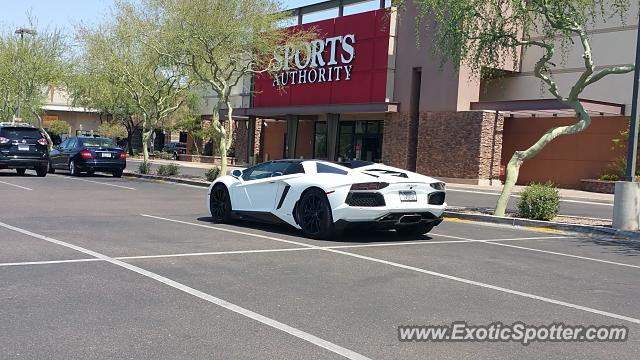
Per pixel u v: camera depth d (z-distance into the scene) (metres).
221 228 11.00
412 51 31.55
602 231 12.34
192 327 5.05
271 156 44.62
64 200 14.92
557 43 29.05
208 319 5.29
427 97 30.83
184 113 46.78
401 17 32.09
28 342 4.57
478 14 14.59
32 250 8.12
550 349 4.79
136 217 12.21
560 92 29.00
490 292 6.61
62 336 4.73
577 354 4.70
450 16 15.21
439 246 9.77
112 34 26.36
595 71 27.75
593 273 8.00
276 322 5.25
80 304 5.61
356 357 4.46
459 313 5.72
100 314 5.33
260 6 22.66
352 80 34.34
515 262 8.58
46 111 63.16
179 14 21.62
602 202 21.53
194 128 48.00
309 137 41.91
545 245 10.55
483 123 28.38
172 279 6.70
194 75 25.86
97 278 6.63
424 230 10.74
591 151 27.83
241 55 24.44
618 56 26.94
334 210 9.56
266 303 5.85
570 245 10.70
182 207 14.57
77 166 24.56
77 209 13.16
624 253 9.96
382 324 5.29
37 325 4.97
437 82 30.34
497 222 14.06
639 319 5.75
